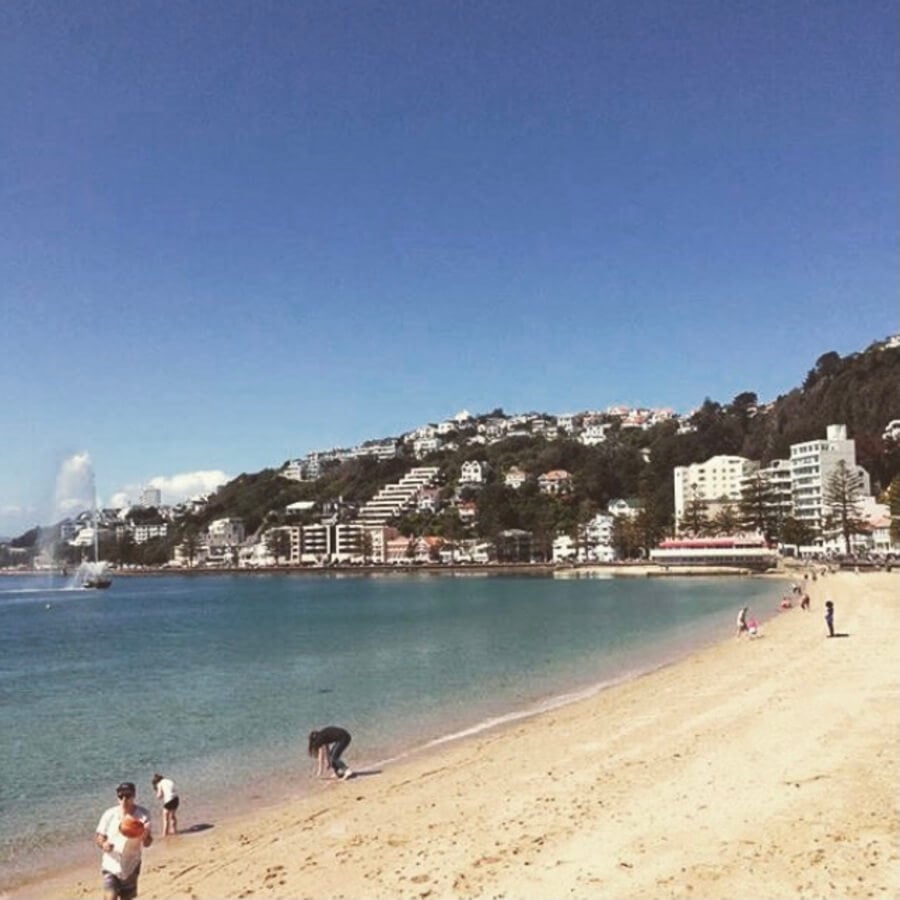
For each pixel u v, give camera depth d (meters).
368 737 30.17
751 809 16.91
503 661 51.44
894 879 12.94
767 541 198.88
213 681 46.94
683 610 91.56
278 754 28.02
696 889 13.05
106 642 74.06
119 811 13.46
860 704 27.47
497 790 20.75
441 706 35.91
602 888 13.39
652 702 32.53
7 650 68.44
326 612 107.62
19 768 27.28
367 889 14.41
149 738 31.50
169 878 15.91
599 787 19.94
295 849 17.23
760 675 37.03
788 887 12.89
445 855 15.81
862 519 176.88
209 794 23.36
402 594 151.50
